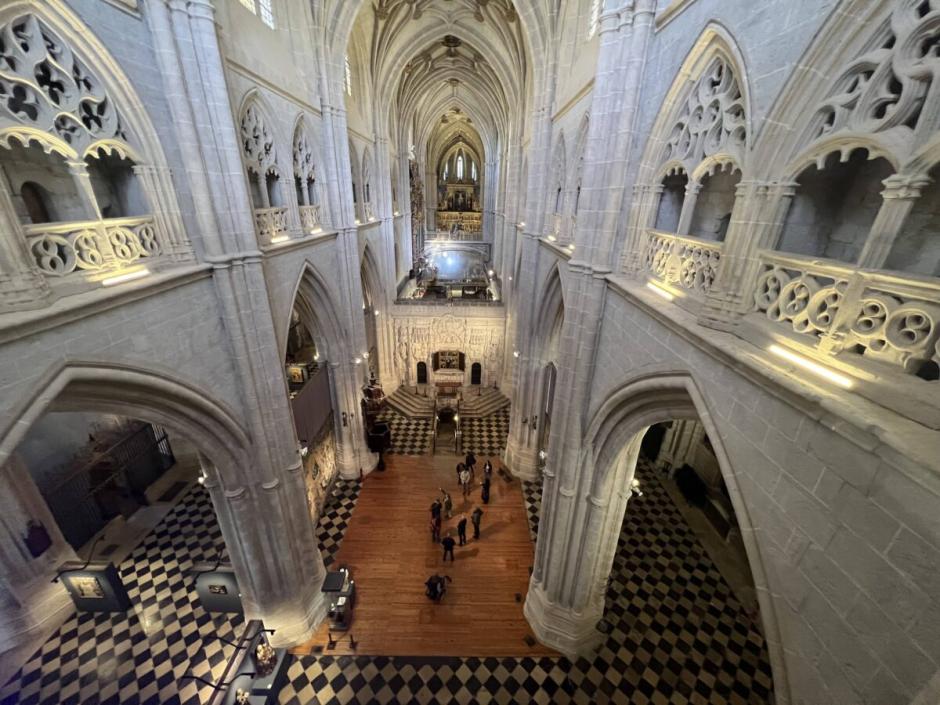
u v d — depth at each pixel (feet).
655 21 19.49
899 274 8.45
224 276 23.04
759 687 28.22
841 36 10.14
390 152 75.46
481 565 38.27
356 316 48.78
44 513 31.96
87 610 32.50
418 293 92.48
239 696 25.80
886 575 7.53
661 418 19.26
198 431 23.08
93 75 16.57
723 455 13.03
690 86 17.39
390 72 60.59
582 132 31.37
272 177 32.50
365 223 55.67
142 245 19.17
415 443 59.52
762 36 12.50
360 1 38.29
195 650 30.35
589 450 25.26
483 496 46.52
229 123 22.34
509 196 69.51
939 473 6.34
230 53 24.67
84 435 41.27
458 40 68.80
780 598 10.44
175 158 20.56
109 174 20.93
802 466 9.77
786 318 11.77
